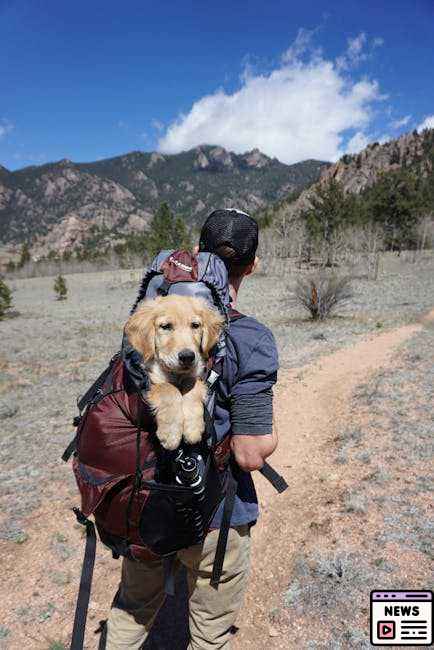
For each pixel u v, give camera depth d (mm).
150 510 1952
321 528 4953
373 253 52625
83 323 27875
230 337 2111
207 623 2381
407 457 6426
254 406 2092
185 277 2314
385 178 77125
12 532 5211
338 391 10297
